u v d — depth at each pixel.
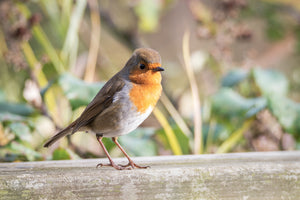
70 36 11.81
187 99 13.03
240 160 6.88
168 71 14.55
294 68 15.34
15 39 10.68
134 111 7.34
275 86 10.97
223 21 11.98
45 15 13.58
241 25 12.13
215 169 6.05
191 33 16.69
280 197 6.18
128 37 14.54
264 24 15.09
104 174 5.74
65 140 10.42
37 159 9.04
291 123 10.67
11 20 11.41
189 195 5.93
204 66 13.58
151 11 13.74
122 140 9.90
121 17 15.13
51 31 13.31
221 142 10.77
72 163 6.99
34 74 11.05
